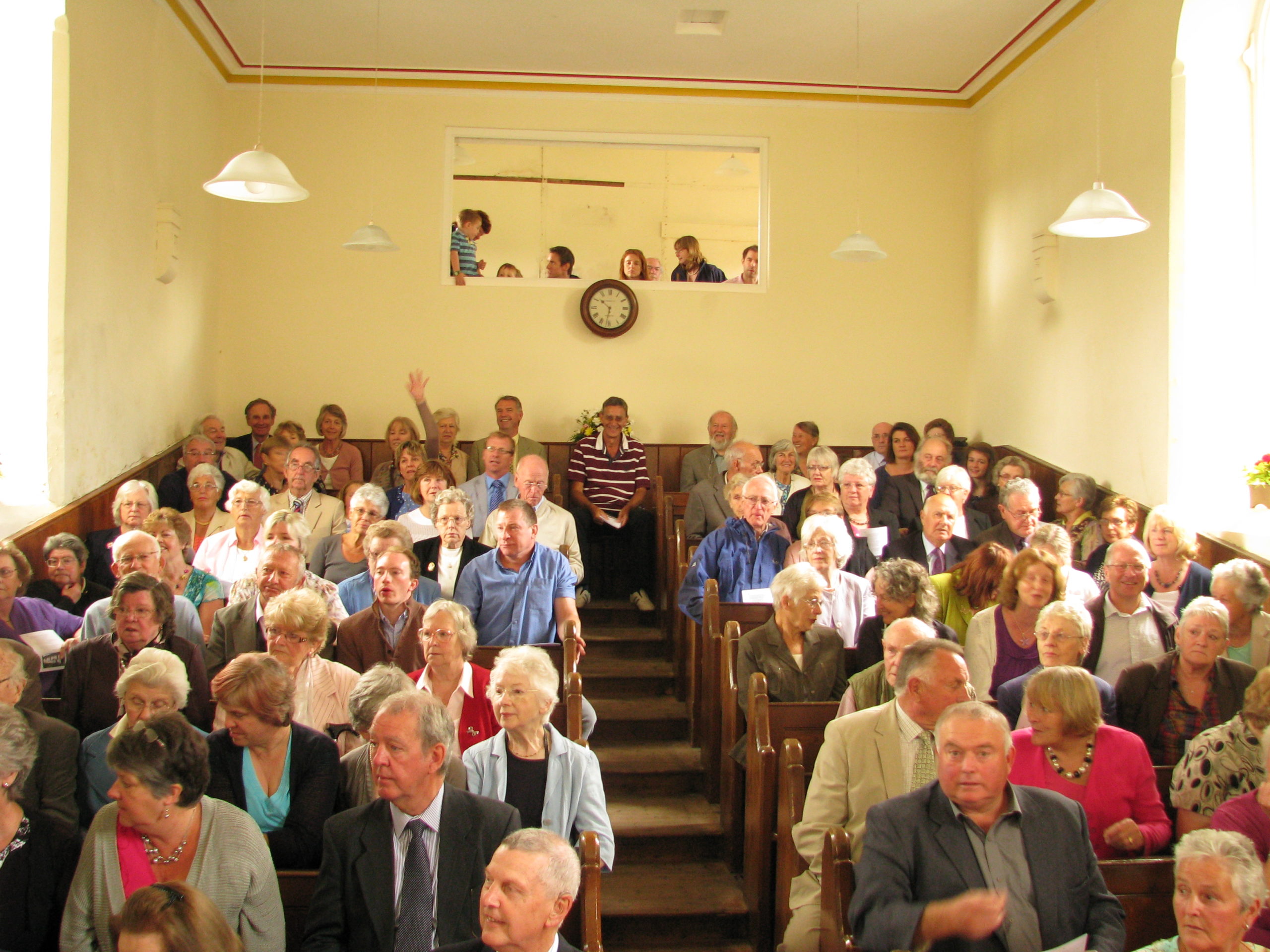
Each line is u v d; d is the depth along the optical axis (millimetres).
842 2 6641
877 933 2363
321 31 7211
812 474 5711
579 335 8086
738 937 4020
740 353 8141
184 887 2113
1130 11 5941
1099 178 6266
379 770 2521
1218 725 3439
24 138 5051
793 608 3986
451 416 7270
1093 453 6340
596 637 6270
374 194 7938
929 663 2965
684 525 6016
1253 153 5480
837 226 8164
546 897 2188
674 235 10531
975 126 8188
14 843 2586
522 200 10398
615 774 4879
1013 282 7480
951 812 2480
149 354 6340
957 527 5559
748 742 3816
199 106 7223
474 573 4539
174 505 6129
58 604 4477
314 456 5945
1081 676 2955
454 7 6812
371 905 2516
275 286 7891
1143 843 2893
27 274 5047
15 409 5031
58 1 5043
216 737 2883
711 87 7965
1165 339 5566
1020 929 2414
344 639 3887
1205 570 4566
